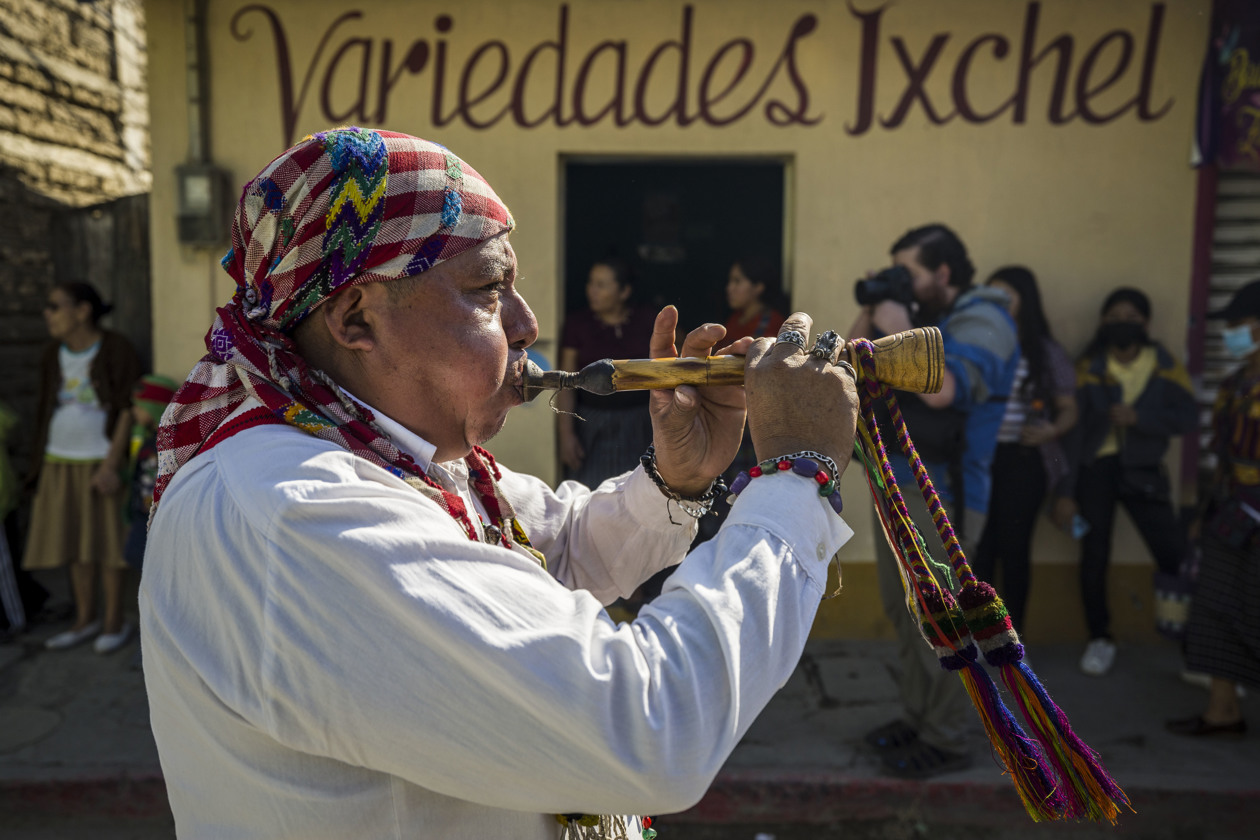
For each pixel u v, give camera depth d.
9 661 4.71
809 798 3.51
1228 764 3.61
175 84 4.71
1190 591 4.57
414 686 0.74
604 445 4.78
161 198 4.77
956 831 3.45
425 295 0.88
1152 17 4.57
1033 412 4.42
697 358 1.05
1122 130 4.64
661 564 1.21
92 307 4.85
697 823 3.54
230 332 0.90
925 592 0.93
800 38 4.65
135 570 5.17
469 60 4.68
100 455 4.79
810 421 0.90
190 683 0.82
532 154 4.74
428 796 0.83
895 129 4.69
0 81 6.16
